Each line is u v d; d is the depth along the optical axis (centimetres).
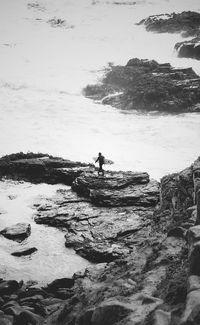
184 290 598
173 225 1243
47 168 2639
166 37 10506
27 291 1175
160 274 789
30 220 1961
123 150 3941
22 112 5747
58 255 1614
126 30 11406
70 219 1908
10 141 4266
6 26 11931
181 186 1583
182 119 5566
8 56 9156
